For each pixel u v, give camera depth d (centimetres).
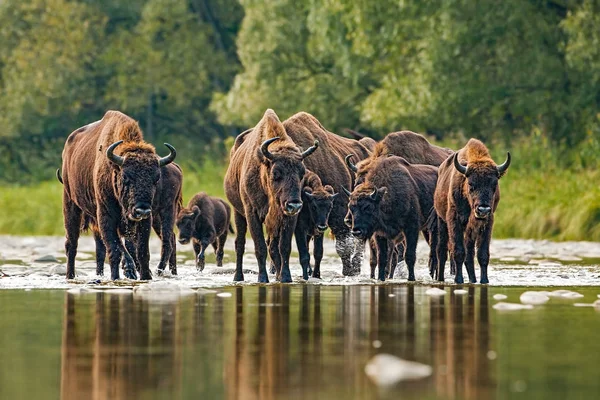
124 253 5519
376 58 14000
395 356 2800
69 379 2548
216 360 2766
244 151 5631
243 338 3109
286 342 3034
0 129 19288
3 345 3005
